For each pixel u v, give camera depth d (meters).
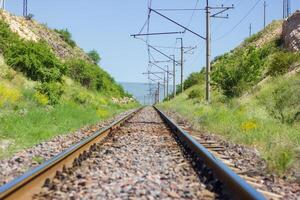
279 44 56.44
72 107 27.70
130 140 13.97
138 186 6.61
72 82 53.28
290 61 37.44
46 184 6.79
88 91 57.50
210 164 8.13
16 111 19.83
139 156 10.15
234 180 6.04
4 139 13.30
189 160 9.70
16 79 31.25
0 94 22.27
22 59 35.44
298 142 11.56
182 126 21.06
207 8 33.06
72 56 74.94
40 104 25.45
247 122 15.73
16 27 54.84
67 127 19.02
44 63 38.00
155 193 6.15
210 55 33.38
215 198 6.15
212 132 17.45
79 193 6.20
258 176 7.95
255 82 38.66
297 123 16.48
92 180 7.14
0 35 37.47
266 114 19.98
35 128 16.12
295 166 8.62
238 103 29.98
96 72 70.81
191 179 7.49
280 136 12.37
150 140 14.06
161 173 7.97
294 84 21.61
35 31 66.50
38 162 9.42
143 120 26.70
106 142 13.35
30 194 6.21
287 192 6.65
